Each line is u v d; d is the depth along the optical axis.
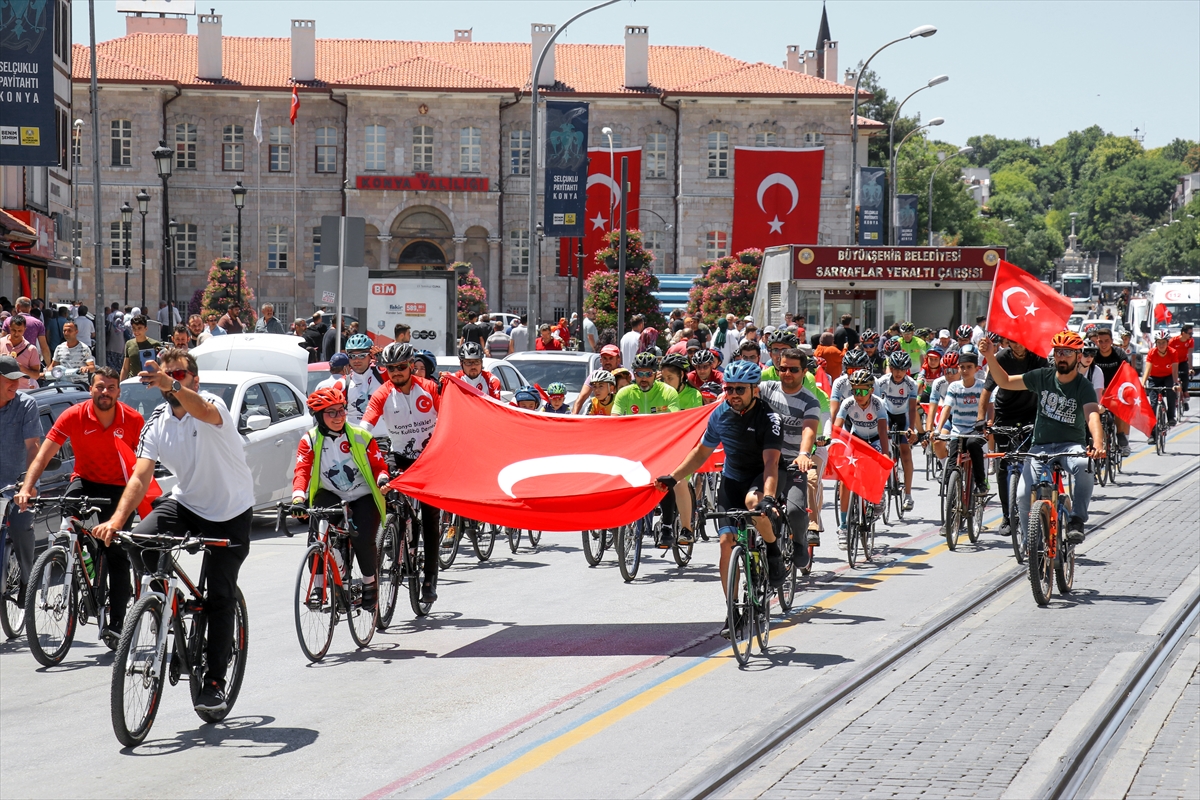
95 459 9.48
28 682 8.73
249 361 18.39
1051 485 11.02
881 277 34.72
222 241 71.25
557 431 10.98
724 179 73.62
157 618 7.25
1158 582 11.65
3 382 10.29
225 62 72.38
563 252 56.47
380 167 71.00
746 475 9.31
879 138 109.06
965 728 7.15
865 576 12.30
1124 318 69.31
